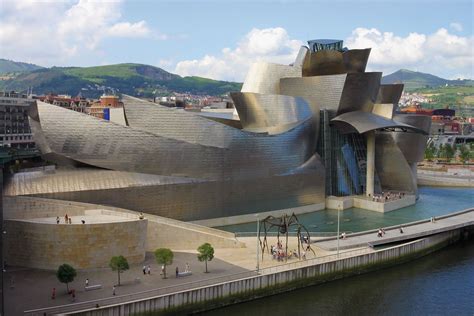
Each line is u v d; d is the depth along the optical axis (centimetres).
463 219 7425
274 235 6456
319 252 5672
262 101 8019
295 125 8100
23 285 4334
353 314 4456
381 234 6347
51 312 3741
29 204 5378
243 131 7144
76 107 16338
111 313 3859
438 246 6688
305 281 5100
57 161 6184
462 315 4453
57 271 4347
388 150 9719
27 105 14012
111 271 4784
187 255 5422
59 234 4719
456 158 18675
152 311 4081
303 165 8238
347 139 9400
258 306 4588
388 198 8950
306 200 8231
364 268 5584
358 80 8769
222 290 4503
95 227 4766
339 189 9062
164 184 6356
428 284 5250
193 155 6600
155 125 6388
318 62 9325
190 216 6638
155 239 5547
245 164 7206
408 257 6084
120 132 6097
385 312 4512
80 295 4109
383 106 9319
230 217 7081
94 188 5884
